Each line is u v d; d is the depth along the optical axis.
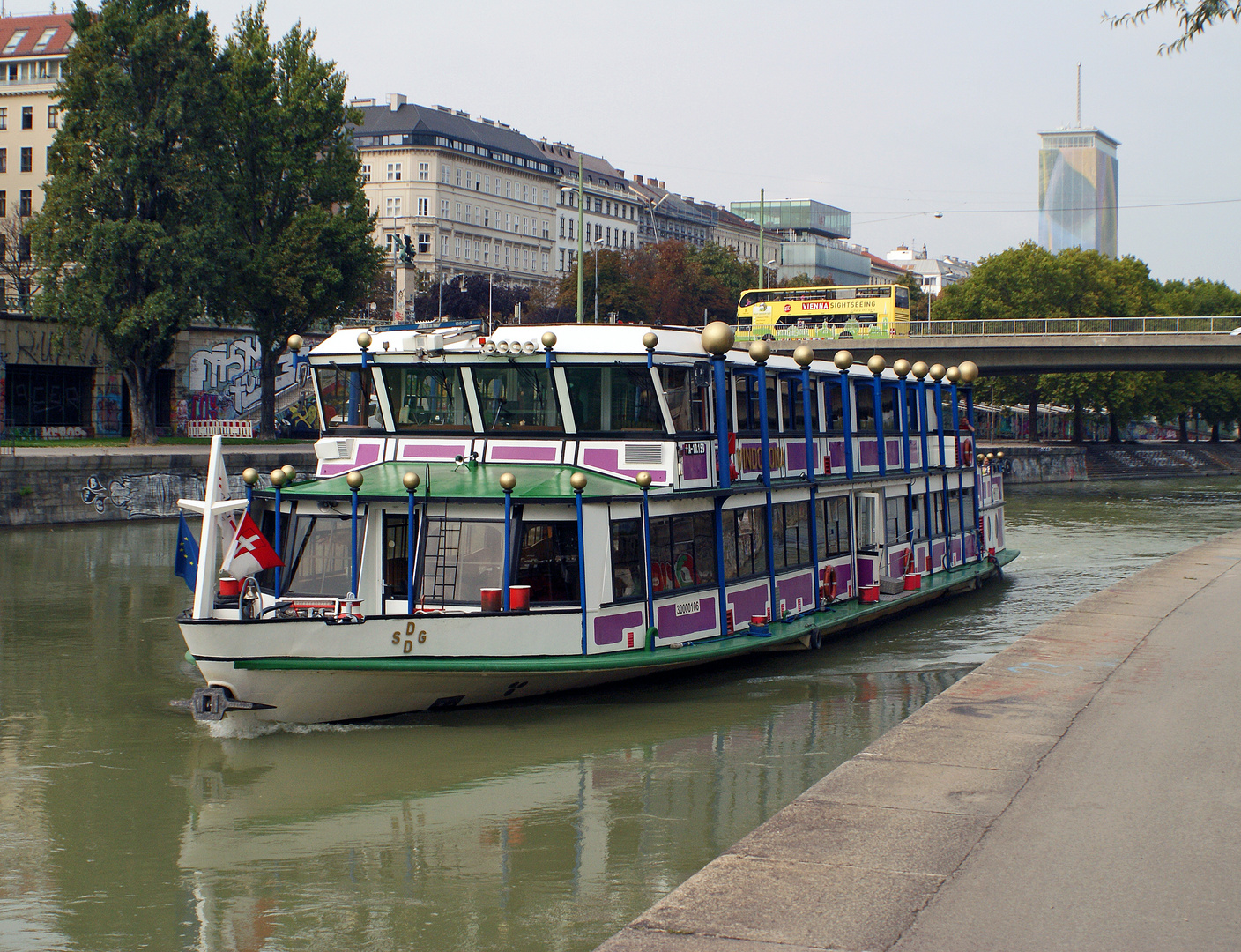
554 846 11.34
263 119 59.88
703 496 17.06
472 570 15.60
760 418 18.66
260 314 61.22
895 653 20.73
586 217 151.12
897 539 24.31
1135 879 8.14
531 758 14.12
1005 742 11.60
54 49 106.12
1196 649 16.56
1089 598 21.78
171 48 53.50
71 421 60.97
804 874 8.20
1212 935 7.26
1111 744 11.53
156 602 26.34
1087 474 88.31
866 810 9.55
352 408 17.95
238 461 49.38
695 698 17.20
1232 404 117.38
